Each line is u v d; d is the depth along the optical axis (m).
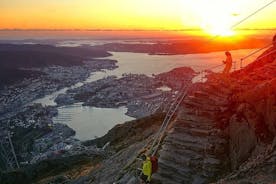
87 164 45.50
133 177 23.30
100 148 53.94
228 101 21.64
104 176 28.89
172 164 19.62
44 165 56.12
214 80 24.55
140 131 47.84
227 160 19.00
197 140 20.25
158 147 23.98
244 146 18.38
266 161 15.91
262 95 19.11
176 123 21.72
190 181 18.56
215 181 18.00
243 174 16.00
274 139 16.84
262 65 26.70
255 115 18.89
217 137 20.09
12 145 163.88
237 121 19.52
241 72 26.16
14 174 57.47
